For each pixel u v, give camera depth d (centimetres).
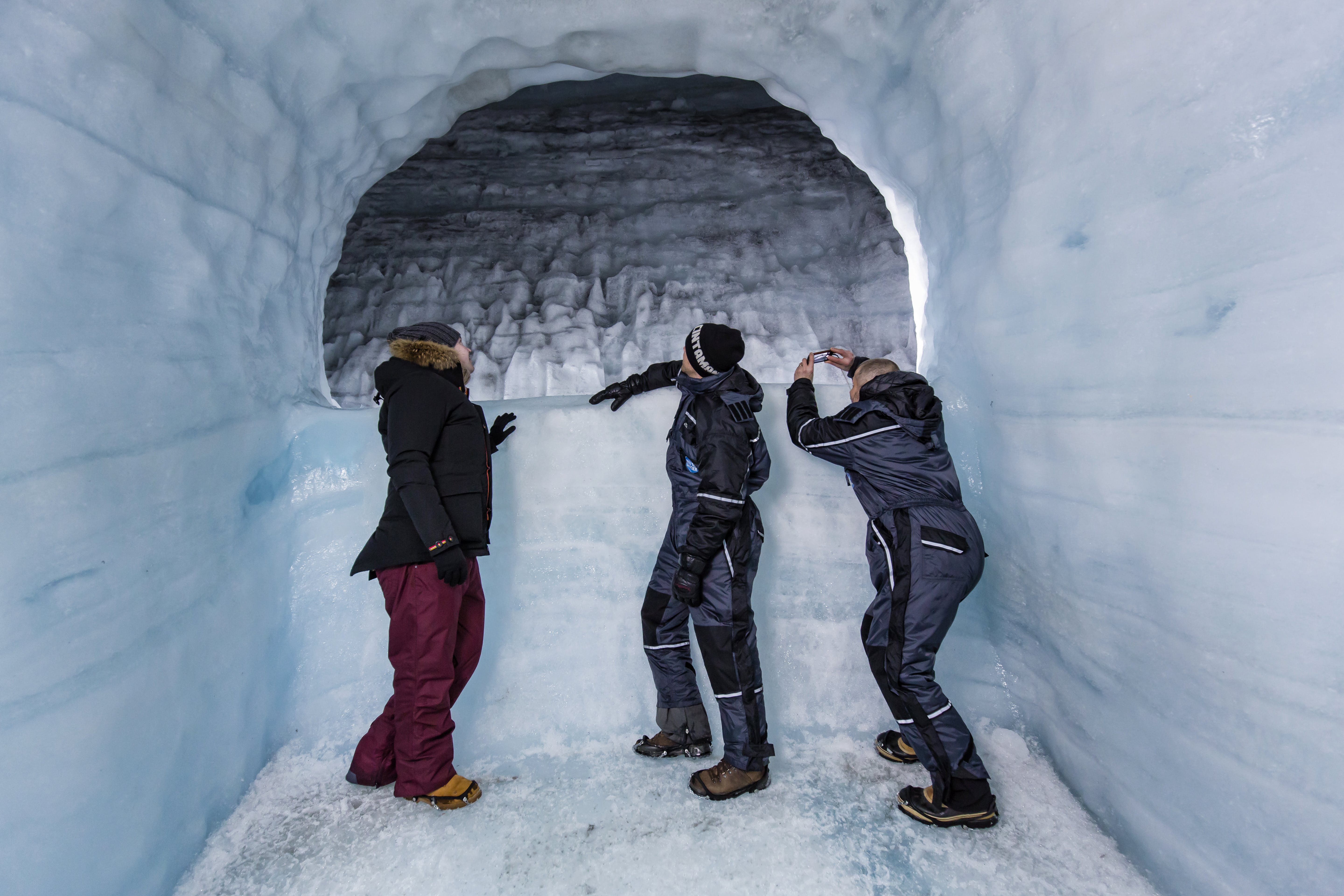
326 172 259
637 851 183
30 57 132
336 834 189
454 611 197
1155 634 163
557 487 250
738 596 198
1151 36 155
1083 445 183
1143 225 160
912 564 188
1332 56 123
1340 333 119
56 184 136
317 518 239
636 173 557
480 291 469
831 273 486
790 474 250
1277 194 130
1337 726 120
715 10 252
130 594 152
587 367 414
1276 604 131
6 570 123
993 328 222
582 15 249
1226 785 144
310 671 233
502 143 584
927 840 186
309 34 214
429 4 235
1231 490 139
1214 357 142
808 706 241
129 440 154
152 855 159
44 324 133
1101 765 188
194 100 180
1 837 119
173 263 172
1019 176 202
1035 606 216
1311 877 126
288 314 248
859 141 291
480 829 191
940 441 204
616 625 249
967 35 214
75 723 134
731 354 198
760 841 186
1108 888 167
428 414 188
